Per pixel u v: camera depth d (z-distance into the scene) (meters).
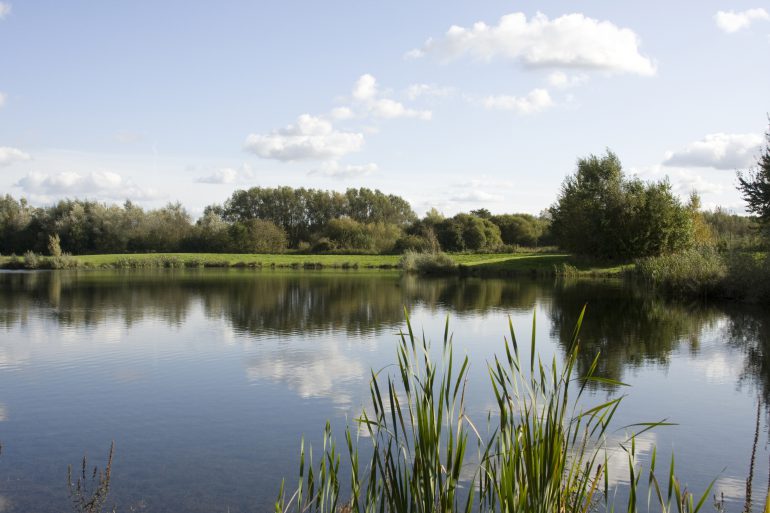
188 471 6.73
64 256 50.69
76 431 8.20
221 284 33.59
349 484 6.17
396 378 10.98
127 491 6.20
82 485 6.32
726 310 20.50
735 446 7.48
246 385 10.62
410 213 85.94
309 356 13.15
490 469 3.62
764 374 11.17
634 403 9.30
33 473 6.68
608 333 15.88
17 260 50.53
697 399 9.51
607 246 38.38
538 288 30.61
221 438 7.85
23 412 9.09
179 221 67.19
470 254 53.97
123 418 8.77
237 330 16.88
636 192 37.78
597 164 40.28
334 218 71.62
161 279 37.66
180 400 9.67
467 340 15.11
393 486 3.50
